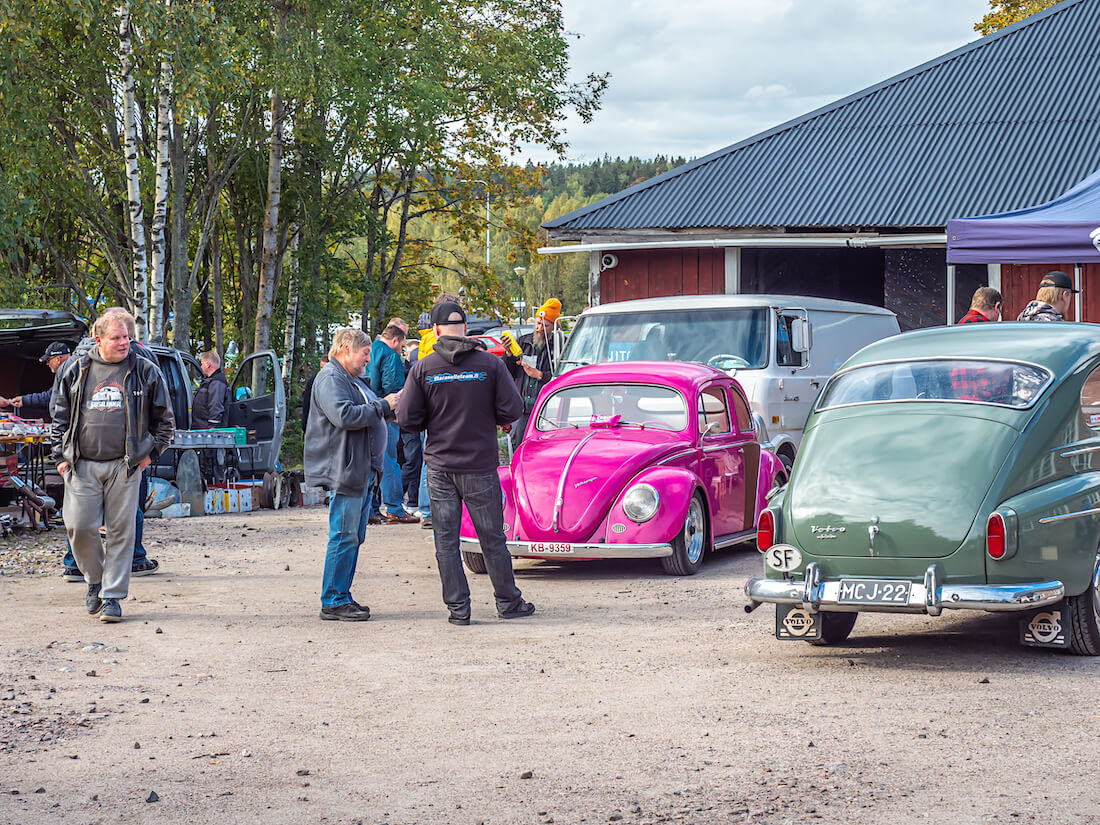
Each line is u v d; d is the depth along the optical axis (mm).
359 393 8070
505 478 9750
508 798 4449
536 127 31547
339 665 6699
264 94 25812
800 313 13148
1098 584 6449
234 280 31141
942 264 18250
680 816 4188
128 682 6320
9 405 13250
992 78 20312
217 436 14625
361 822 4246
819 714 5445
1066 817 4039
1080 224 10945
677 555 9438
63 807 4422
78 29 22484
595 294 20109
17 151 20047
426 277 35219
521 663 6699
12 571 10016
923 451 6504
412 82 25625
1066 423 6574
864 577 6383
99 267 29594
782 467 11594
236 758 5008
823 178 19125
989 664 6355
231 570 10125
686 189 19750
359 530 8086
